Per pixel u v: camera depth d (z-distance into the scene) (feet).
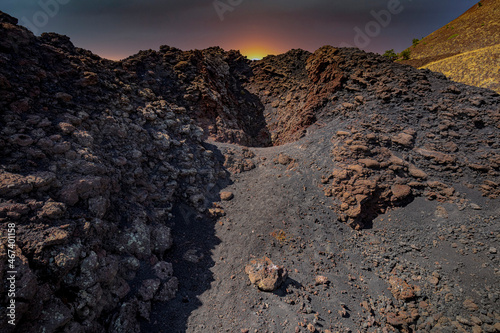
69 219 31.55
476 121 61.67
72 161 37.91
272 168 66.95
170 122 67.72
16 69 44.55
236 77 143.43
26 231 26.61
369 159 57.72
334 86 88.02
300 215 52.29
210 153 67.31
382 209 52.08
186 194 54.60
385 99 73.36
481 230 43.65
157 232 43.75
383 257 44.47
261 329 32.27
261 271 39.04
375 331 33.94
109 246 35.81
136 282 35.29
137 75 84.74
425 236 45.88
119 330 29.04
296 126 94.17
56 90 48.80
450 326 33.30
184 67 98.27
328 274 41.68
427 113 67.67
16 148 34.30
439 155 57.21
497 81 153.38
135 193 46.85
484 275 37.24
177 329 32.04
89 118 49.67
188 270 40.88
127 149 52.49
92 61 64.69
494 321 32.12
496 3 289.53
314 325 33.32
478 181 52.85
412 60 238.48
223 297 36.55
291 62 138.41
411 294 37.01
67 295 26.91
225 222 51.26
